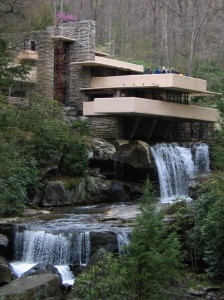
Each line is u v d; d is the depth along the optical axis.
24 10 22.86
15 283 14.01
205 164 31.03
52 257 17.91
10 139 20.08
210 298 14.41
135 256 10.84
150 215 11.17
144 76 31.48
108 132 31.22
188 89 32.44
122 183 27.83
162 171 29.41
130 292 10.62
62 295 14.45
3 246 17.95
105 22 57.88
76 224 19.86
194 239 16.47
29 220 20.81
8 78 14.56
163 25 53.03
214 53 51.97
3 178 21.05
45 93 31.34
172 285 13.23
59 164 26.09
